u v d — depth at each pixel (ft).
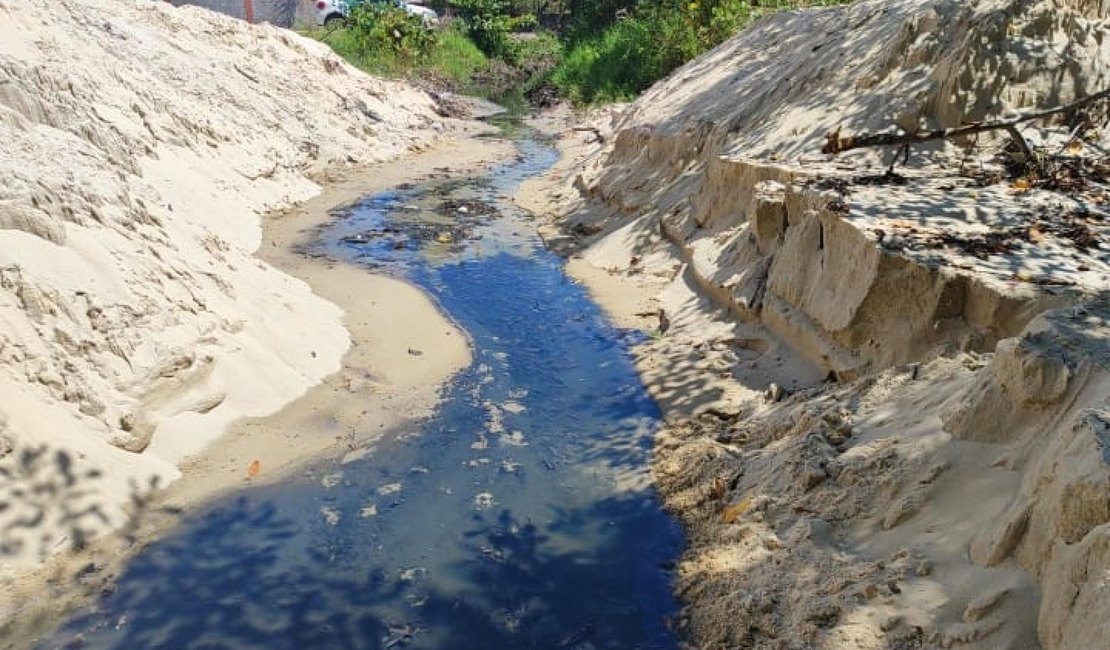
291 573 16.55
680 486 18.83
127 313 20.86
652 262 32.78
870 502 15.16
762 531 16.05
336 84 62.64
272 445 20.71
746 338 24.25
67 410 18.69
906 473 14.93
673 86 48.98
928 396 16.57
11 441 17.21
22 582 15.78
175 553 17.01
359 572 16.58
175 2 77.66
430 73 85.66
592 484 19.35
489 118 74.69
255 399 22.16
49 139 27.63
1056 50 28.25
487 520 18.11
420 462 20.20
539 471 19.88
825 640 12.85
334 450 20.63
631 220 36.70
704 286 28.04
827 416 17.89
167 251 24.67
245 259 29.40
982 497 13.50
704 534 17.06
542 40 109.29
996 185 24.07
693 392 22.70
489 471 19.86
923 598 12.67
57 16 42.63
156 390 20.43
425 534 17.67
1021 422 13.96
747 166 29.07
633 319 28.53
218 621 15.31
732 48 46.93
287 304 26.91
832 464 16.33
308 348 24.99
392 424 21.83
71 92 34.47
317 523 17.99
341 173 51.37
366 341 26.58
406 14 87.56
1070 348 13.70
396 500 18.78
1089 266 18.03
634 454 20.49
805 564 14.57
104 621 15.23
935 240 19.51
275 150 47.39
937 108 28.55
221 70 52.54
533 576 16.44
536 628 15.17
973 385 15.10
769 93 35.99
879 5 36.94
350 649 14.73
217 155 42.68
